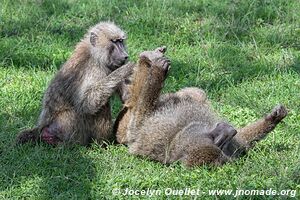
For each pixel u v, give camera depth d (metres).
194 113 11.86
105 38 12.81
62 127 12.66
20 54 16.27
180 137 11.46
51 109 12.79
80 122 12.64
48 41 17.05
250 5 18.48
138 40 16.94
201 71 15.56
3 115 13.63
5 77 15.22
